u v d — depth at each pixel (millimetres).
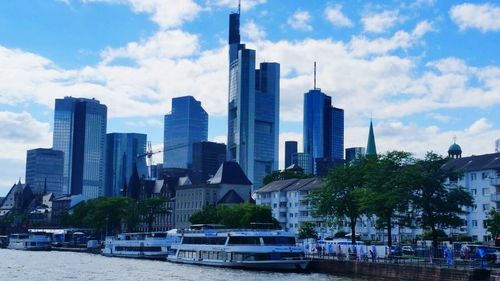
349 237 163750
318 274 108688
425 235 148000
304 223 185625
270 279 97750
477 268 79500
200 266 130750
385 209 113500
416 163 113250
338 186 134500
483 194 151375
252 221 179250
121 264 141500
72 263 146375
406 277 89750
